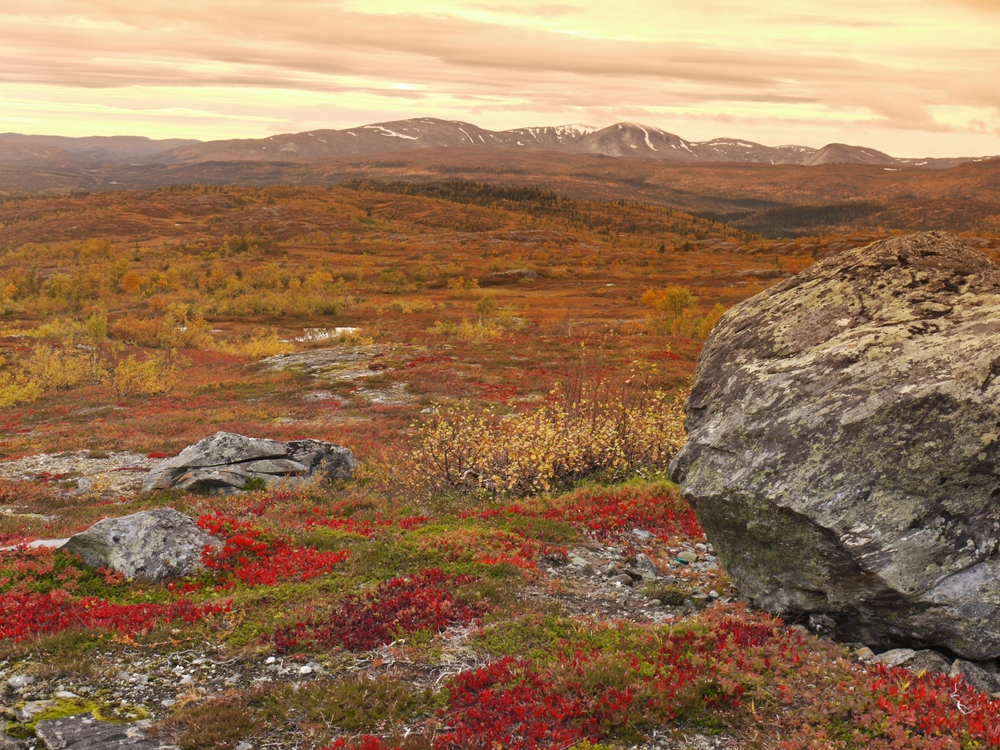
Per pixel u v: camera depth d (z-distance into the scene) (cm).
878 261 1155
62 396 4847
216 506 1928
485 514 1627
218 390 4788
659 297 10731
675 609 1098
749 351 1188
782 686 798
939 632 846
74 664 901
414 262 19988
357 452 2766
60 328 8462
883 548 866
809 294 1195
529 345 6425
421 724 770
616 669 834
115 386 4750
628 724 735
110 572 1230
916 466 870
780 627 974
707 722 751
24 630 1000
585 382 2755
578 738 723
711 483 1051
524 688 809
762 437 1020
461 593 1117
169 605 1097
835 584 918
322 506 1884
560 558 1328
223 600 1116
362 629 1003
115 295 13350
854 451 917
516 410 3584
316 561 1297
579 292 13825
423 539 1405
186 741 738
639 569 1263
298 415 3794
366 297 13088
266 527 1524
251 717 789
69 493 2348
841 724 729
